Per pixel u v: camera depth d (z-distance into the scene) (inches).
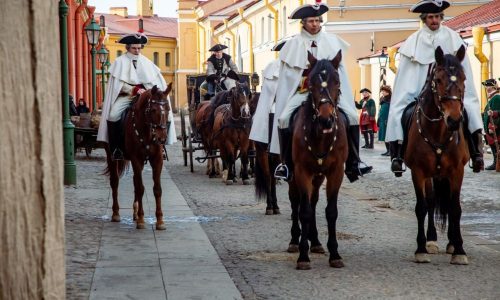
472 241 394.3
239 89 674.2
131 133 426.9
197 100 881.5
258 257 349.7
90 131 940.0
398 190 645.9
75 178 659.4
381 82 1510.8
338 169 315.9
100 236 405.7
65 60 653.3
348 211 517.0
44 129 83.1
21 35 81.6
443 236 406.6
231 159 692.1
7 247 81.8
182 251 361.1
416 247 372.2
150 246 375.2
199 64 3560.5
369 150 1152.2
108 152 462.0
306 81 343.3
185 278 299.3
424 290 278.2
